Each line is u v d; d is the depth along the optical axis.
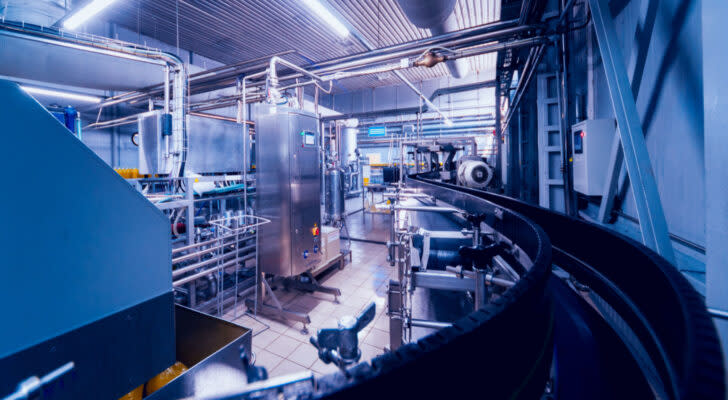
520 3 3.94
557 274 1.30
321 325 3.04
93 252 0.82
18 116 0.67
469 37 3.66
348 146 9.09
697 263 1.33
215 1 4.94
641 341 0.65
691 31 1.38
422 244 2.59
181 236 3.59
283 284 3.97
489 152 11.95
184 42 6.55
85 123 6.76
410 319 1.80
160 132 3.53
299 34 6.20
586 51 2.84
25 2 3.61
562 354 0.76
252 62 4.90
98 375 0.83
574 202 2.84
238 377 1.18
